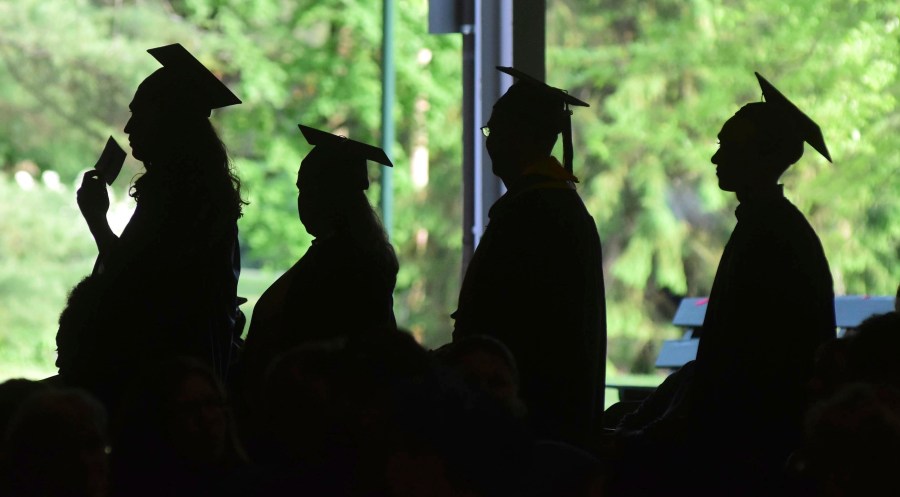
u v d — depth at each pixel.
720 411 11.90
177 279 11.95
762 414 11.80
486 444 6.92
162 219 12.09
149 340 11.87
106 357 11.83
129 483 9.59
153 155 12.28
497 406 7.09
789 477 11.15
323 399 8.84
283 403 8.99
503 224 12.56
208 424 9.69
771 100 13.06
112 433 9.69
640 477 12.32
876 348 10.58
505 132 12.77
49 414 8.38
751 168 12.05
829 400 7.77
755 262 11.84
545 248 12.38
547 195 12.53
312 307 12.16
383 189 48.34
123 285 11.93
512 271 12.39
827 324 11.93
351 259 12.30
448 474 6.89
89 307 12.17
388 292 12.51
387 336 8.02
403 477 6.96
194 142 12.26
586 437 12.56
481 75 20.42
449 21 20.86
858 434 7.50
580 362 12.45
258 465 9.36
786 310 11.76
